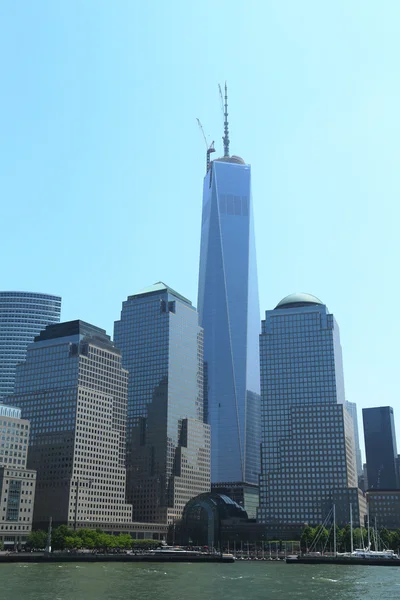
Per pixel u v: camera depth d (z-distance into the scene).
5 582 159.75
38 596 131.62
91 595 135.12
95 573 194.38
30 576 178.50
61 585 154.00
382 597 137.88
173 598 131.88
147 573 198.62
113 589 147.88
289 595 140.62
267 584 165.62
